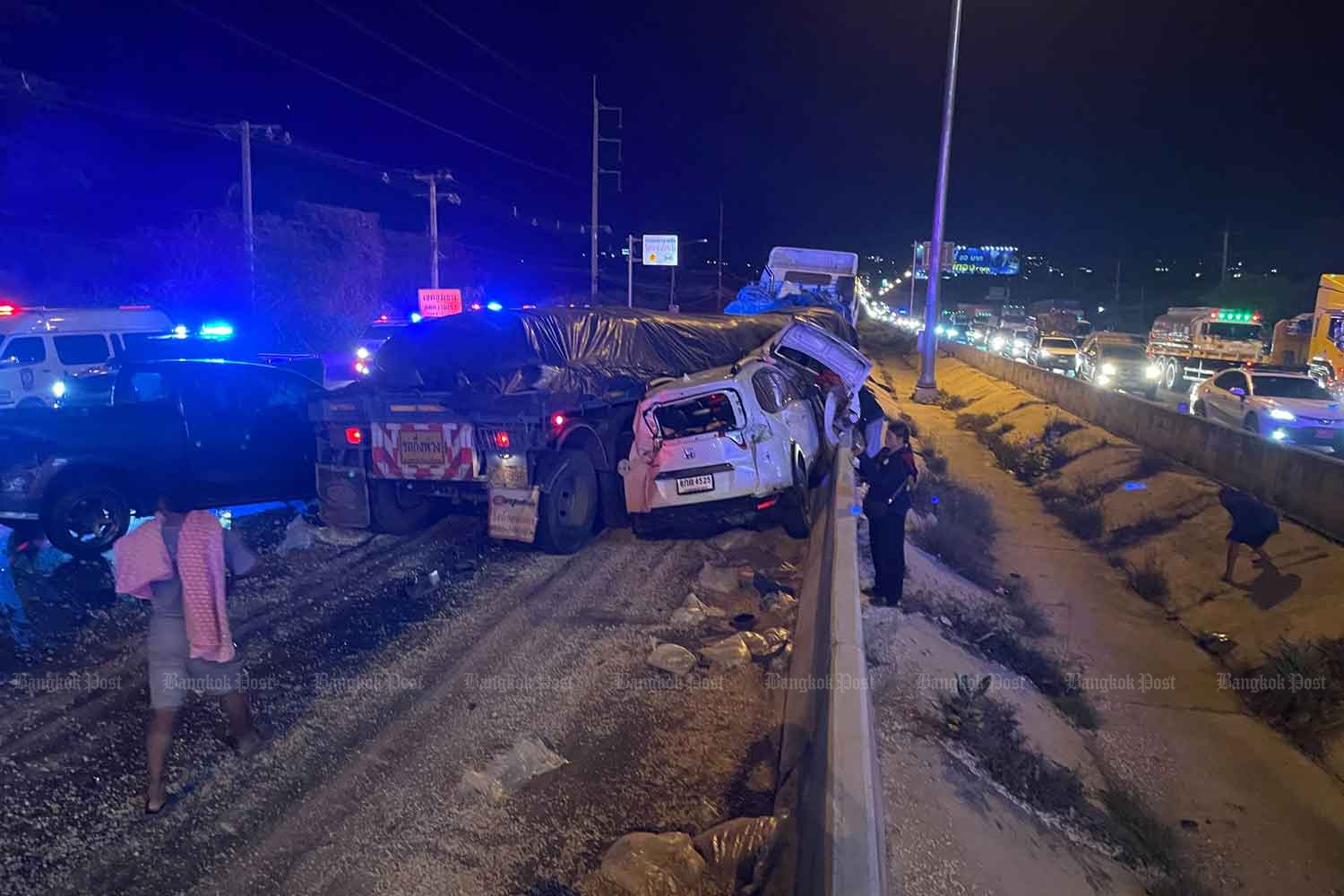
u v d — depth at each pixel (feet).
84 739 16.70
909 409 82.94
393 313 134.62
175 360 30.04
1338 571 28.22
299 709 17.99
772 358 34.63
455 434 28.02
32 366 47.34
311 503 34.19
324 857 13.43
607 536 30.94
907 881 13.32
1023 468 55.16
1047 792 17.39
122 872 13.06
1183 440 45.52
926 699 19.26
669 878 12.85
